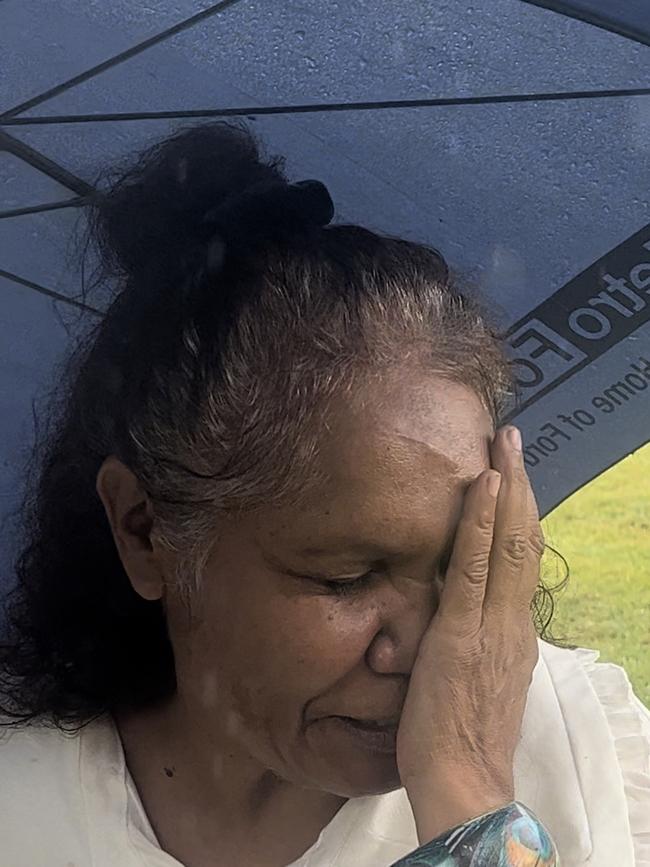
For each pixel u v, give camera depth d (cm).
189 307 99
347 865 119
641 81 119
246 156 110
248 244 100
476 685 101
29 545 122
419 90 117
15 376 128
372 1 110
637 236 134
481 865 95
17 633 124
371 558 96
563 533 438
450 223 130
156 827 120
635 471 491
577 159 126
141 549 107
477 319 104
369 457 93
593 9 112
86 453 112
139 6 106
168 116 114
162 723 121
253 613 99
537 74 117
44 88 109
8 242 118
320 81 115
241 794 117
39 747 121
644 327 145
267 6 108
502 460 102
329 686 100
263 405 94
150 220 108
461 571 98
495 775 100
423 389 96
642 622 368
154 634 119
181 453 98
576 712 127
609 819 122
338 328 95
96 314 118
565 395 154
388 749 104
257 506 95
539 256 135
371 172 123
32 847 117
